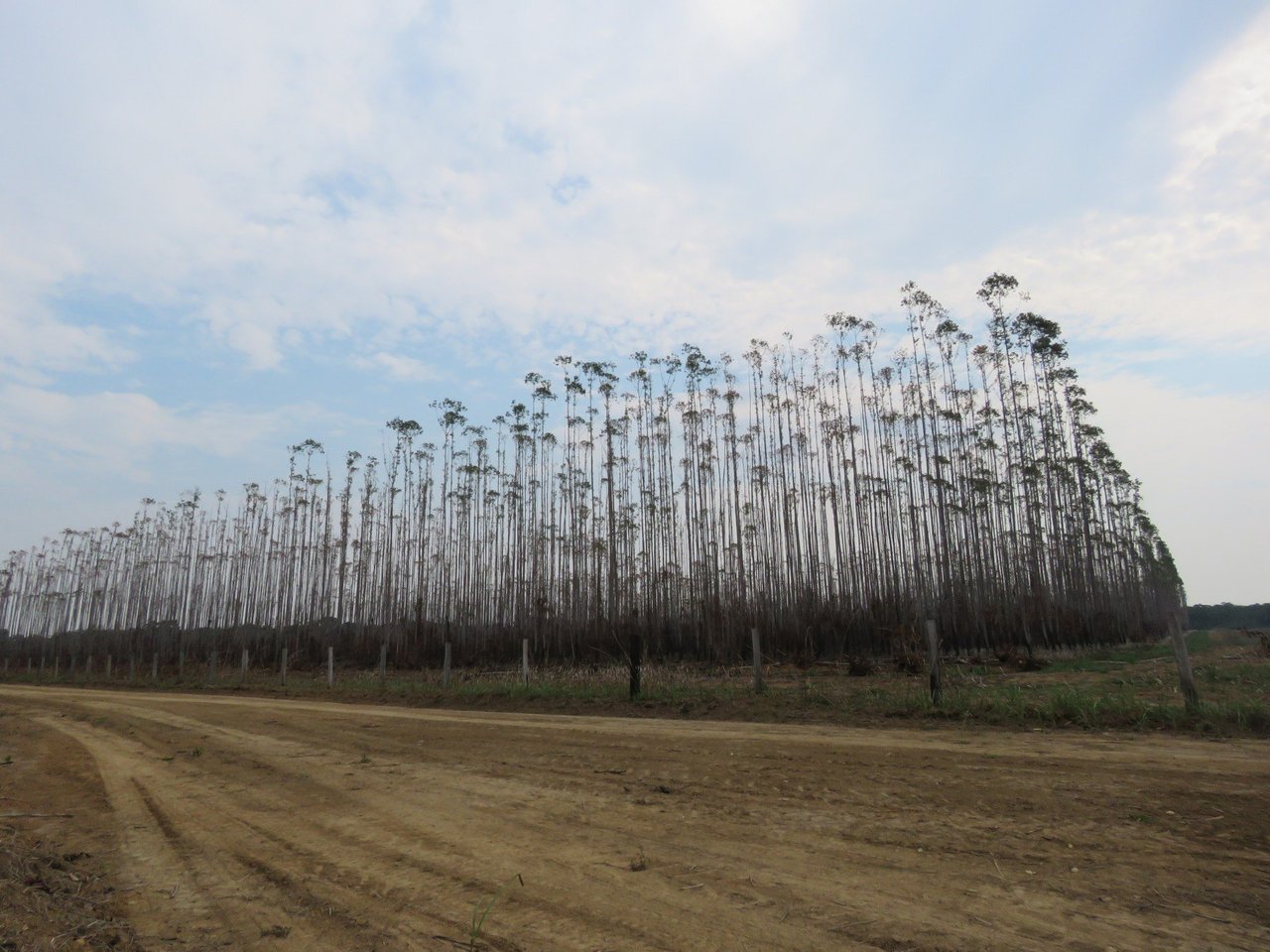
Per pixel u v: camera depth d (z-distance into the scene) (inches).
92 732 562.3
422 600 1599.4
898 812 225.9
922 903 156.7
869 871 178.4
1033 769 269.3
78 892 195.5
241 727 552.7
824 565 1207.6
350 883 193.8
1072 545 1306.6
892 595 1101.1
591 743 392.8
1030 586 1165.7
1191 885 159.0
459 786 303.4
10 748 500.1
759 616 1130.7
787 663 945.5
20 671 2178.9
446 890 183.5
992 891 161.8
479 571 1549.0
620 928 153.6
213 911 179.6
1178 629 363.9
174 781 349.4
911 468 1230.3
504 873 193.2
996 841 193.9
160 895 192.2
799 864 186.2
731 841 208.7
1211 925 139.9
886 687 566.6
